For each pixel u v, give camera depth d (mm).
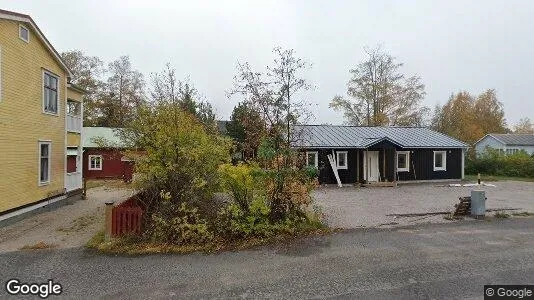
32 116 13789
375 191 20453
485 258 8156
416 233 10383
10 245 9352
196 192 9891
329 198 17531
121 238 9164
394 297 6117
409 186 23078
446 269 7445
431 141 26078
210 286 6609
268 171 10227
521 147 48562
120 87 44500
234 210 9578
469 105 55750
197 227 9094
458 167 26547
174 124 10250
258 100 10750
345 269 7438
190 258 8156
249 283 6746
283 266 7629
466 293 6289
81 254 8492
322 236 9969
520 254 8461
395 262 7859
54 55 15422
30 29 13594
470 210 12992
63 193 16516
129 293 6312
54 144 15758
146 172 9672
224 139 11242
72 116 18344
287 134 10781
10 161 12188
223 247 8914
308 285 6637
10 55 12289
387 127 29094
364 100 40375
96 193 20656
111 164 28609
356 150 23812
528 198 17562
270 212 10148
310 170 10836
